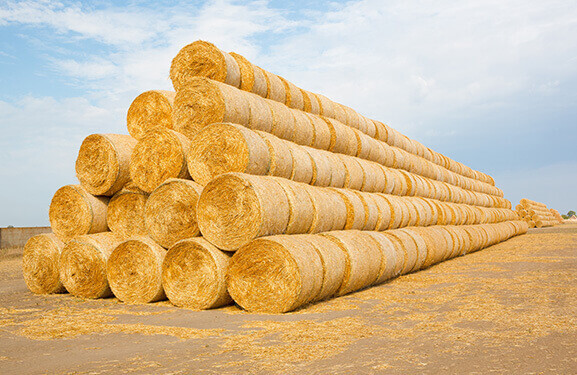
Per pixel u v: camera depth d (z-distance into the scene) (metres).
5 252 22.19
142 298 8.74
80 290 9.47
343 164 12.27
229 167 8.59
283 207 8.36
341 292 9.10
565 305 7.33
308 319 6.96
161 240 8.86
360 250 9.50
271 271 7.62
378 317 7.00
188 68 10.22
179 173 9.08
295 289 7.48
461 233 17.28
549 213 46.69
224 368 4.52
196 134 9.39
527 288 9.18
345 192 11.23
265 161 9.02
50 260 10.13
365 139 14.49
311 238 8.64
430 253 13.55
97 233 10.00
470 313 7.00
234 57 10.71
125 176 9.84
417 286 10.33
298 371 4.40
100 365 4.70
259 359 4.82
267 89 11.27
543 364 4.45
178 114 9.59
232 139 8.58
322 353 5.00
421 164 19.09
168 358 4.91
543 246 20.48
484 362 4.56
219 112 9.12
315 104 13.16
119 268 8.95
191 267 8.16
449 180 22.66
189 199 8.64
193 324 6.78
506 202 32.38
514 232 28.11
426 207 15.98
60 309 8.22
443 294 9.00
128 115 10.61
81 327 6.61
